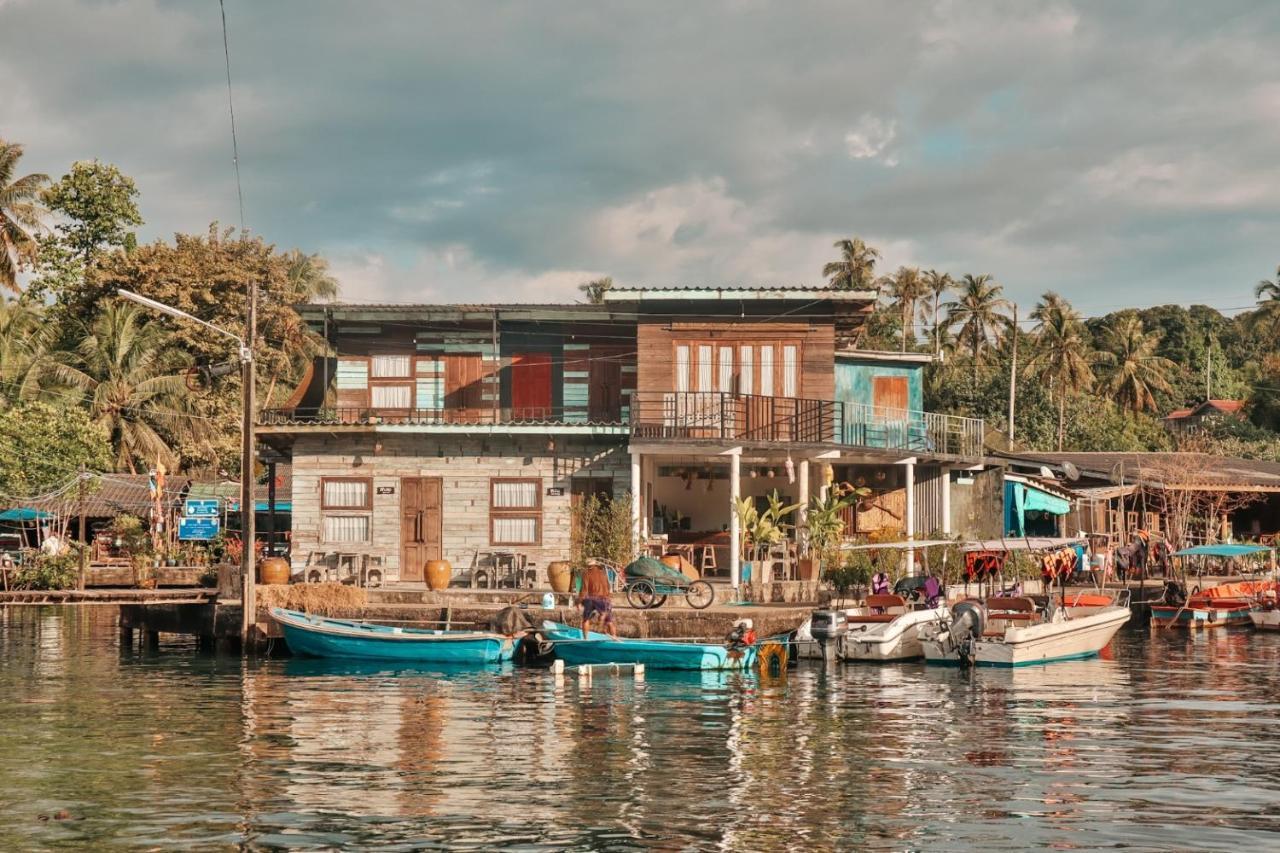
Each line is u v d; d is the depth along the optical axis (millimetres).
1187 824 14141
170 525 49344
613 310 37344
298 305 37344
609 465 35875
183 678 26359
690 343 36938
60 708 22188
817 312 36844
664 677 26359
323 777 16391
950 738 19234
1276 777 16469
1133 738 19250
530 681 25906
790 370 36844
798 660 29172
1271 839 13547
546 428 35062
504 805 14922
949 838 13586
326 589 31109
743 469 39000
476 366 38344
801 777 16438
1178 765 17250
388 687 24938
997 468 39875
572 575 32188
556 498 35812
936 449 40094
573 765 17156
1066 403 82188
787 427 36500
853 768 17000
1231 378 99688
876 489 39688
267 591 31031
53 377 54531
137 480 53000
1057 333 83562
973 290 91812
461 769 16875
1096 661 29812
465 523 35812
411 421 37906
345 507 36000
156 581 38281
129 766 17109
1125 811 14703
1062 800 15219
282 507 53906
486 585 35000
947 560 35688
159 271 57438
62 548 42406
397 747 18422
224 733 19594
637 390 36094
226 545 44094
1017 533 42750
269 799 15203
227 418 59438
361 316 37688
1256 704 22766
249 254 60844
